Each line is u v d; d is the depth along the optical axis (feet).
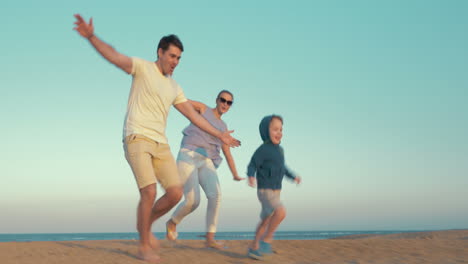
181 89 14.24
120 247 15.88
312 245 16.60
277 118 14.83
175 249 15.35
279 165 14.57
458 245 16.89
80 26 11.35
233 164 18.49
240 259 13.55
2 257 12.54
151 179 12.63
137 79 13.01
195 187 17.16
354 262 13.24
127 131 12.82
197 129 17.62
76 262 11.96
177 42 13.17
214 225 16.85
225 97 18.04
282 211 14.25
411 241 17.84
